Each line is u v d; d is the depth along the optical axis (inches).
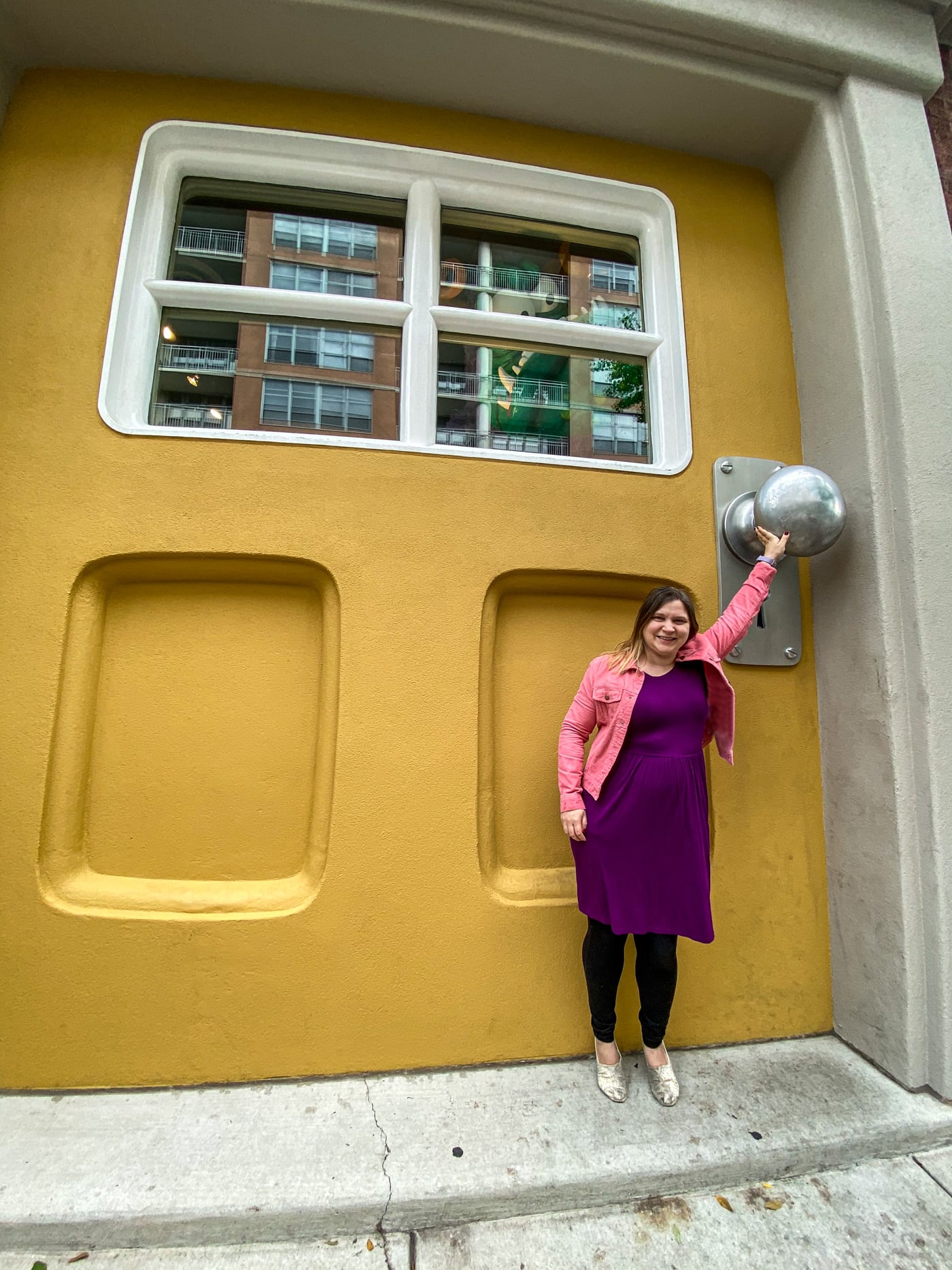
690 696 74.6
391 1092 76.5
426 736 82.8
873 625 86.7
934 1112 75.9
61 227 85.5
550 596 92.7
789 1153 69.6
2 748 76.5
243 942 78.2
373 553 83.9
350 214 98.0
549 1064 82.2
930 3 95.9
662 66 90.0
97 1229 59.5
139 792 80.8
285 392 92.4
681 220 101.7
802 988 90.7
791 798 93.5
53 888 77.4
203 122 89.7
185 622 83.7
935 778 81.5
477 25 84.4
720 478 95.3
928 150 95.2
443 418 96.3
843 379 92.6
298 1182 63.6
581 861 74.7
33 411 81.0
